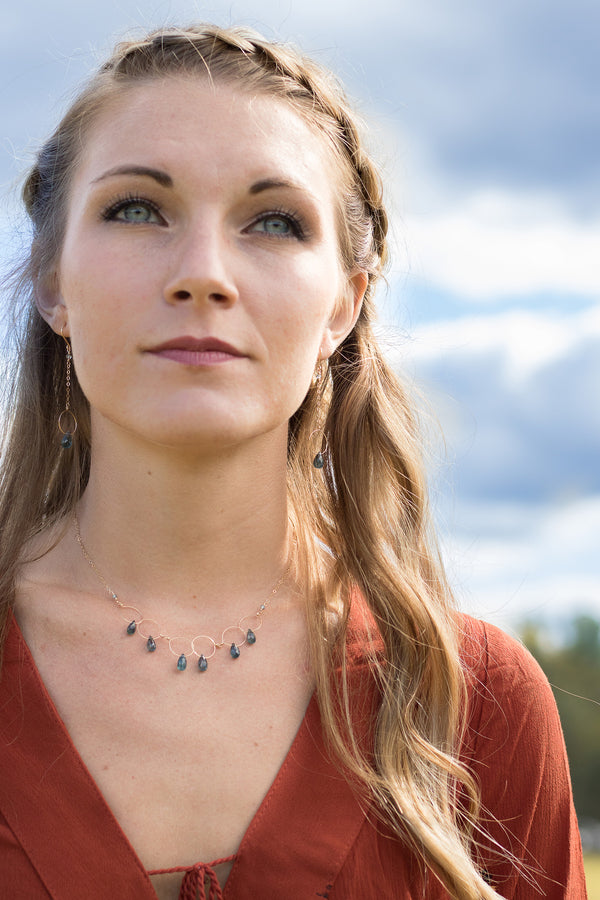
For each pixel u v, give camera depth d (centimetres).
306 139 183
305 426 219
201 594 180
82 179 180
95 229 170
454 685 191
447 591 219
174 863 162
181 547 178
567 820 197
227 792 166
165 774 165
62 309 190
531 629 1809
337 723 178
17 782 163
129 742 167
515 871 190
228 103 175
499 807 192
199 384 162
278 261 171
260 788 168
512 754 193
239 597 182
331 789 172
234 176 169
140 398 163
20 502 202
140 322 163
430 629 194
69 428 206
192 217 167
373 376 219
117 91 179
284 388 170
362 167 206
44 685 170
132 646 174
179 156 168
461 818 187
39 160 203
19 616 178
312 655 182
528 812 192
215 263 162
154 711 169
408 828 173
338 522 213
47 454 206
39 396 207
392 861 174
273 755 171
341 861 168
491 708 194
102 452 180
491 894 177
